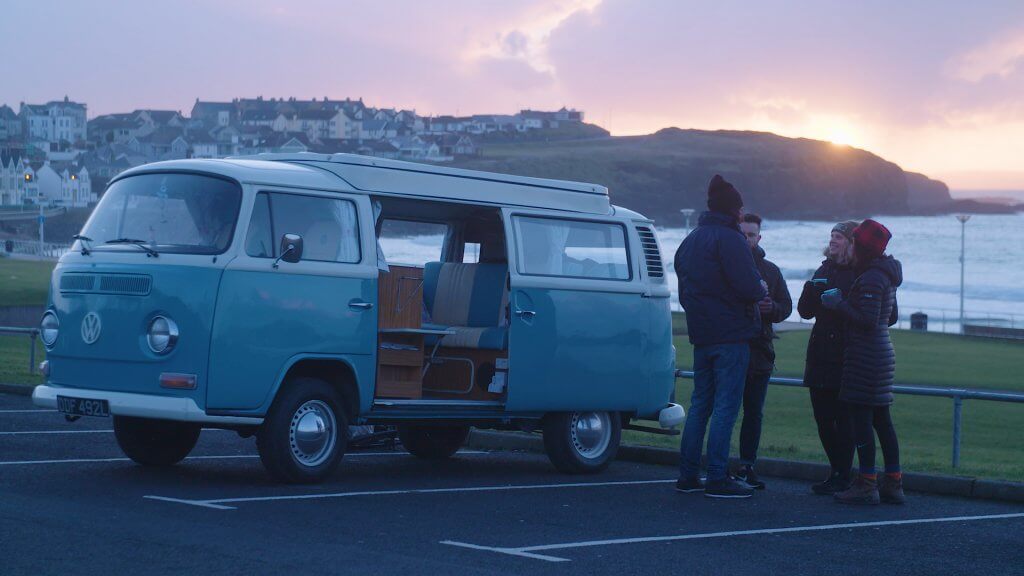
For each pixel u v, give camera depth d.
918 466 10.62
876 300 8.77
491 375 10.28
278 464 8.77
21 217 158.25
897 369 33.88
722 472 9.18
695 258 9.17
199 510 7.57
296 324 8.77
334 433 9.08
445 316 10.88
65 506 7.50
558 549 6.88
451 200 9.87
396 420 9.81
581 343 10.48
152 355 8.38
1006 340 49.59
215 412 8.38
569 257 10.58
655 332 11.07
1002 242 160.00
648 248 11.20
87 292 8.78
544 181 10.59
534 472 10.54
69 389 8.78
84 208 174.12
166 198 8.91
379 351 9.44
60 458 9.83
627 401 10.82
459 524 7.57
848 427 9.34
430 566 6.25
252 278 8.55
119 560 6.05
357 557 6.39
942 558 7.10
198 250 8.53
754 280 9.00
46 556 6.06
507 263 10.20
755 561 6.80
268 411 8.77
